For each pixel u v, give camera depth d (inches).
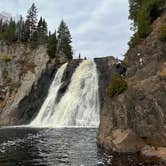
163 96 1144.8
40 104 3361.2
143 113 1211.9
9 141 1660.9
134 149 1206.9
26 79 3693.4
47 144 1524.4
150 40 1612.9
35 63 3850.9
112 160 1064.2
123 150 1213.7
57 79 3467.0
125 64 1786.4
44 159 1127.0
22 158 1150.3
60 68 3548.2
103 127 1454.2
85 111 2942.9
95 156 1157.7
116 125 1378.0
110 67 3056.1
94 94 3036.4
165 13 1833.2
